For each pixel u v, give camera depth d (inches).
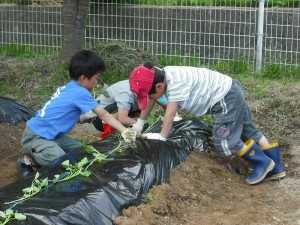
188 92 125.2
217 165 136.9
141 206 106.2
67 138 137.9
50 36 254.5
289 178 135.9
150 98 126.7
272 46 225.9
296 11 221.5
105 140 133.4
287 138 163.6
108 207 100.5
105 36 245.9
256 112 180.2
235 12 228.7
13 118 181.6
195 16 234.2
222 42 231.9
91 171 111.3
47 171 113.1
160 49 238.5
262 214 115.6
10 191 103.7
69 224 92.7
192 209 116.3
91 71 129.1
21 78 217.2
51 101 132.3
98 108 127.6
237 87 129.3
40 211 93.4
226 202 122.3
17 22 259.6
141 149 124.6
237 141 129.0
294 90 192.7
